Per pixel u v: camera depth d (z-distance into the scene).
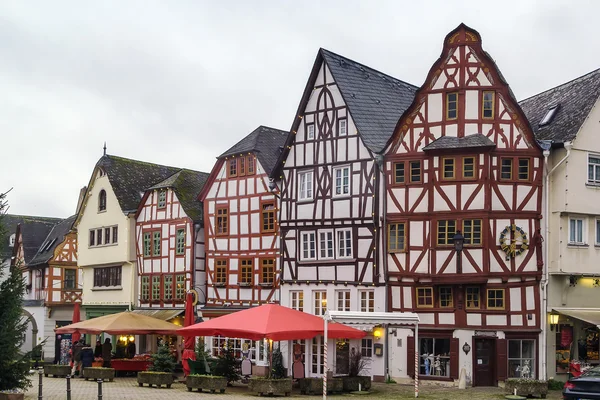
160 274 33.84
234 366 23.06
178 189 33.62
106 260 36.91
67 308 40.25
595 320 23.30
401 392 21.33
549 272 24.06
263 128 31.50
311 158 27.50
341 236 26.48
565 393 15.98
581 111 25.20
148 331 25.66
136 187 37.78
